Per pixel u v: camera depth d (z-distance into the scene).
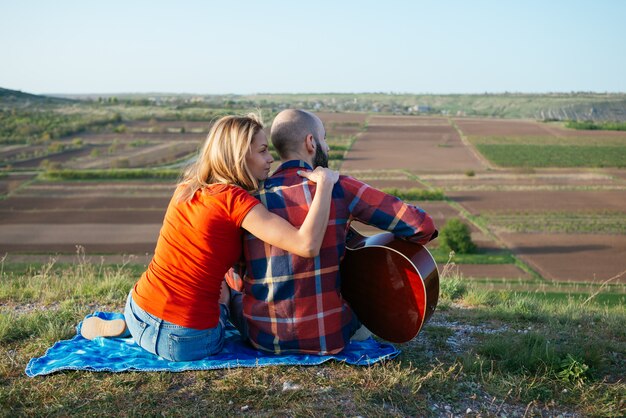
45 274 6.62
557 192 63.62
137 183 68.31
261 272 3.30
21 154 100.06
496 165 87.38
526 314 5.11
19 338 4.16
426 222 3.31
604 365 3.74
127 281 6.40
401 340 3.64
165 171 73.00
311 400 3.08
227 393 3.14
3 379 3.38
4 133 125.00
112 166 85.88
